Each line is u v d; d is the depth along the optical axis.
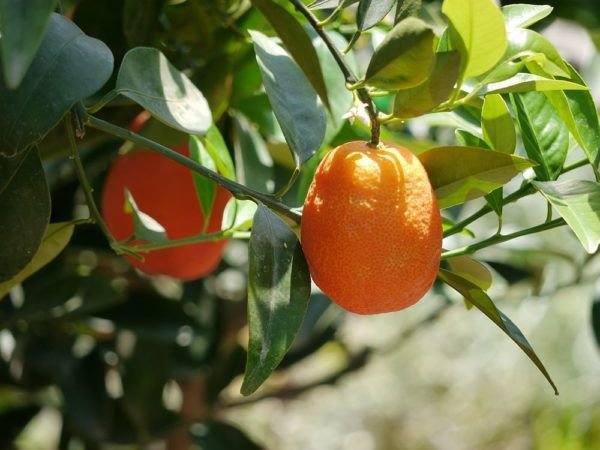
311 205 0.33
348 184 0.32
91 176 0.56
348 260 0.32
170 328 0.62
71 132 0.36
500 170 0.35
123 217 0.46
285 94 0.37
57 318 0.59
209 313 0.68
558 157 0.39
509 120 0.37
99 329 0.63
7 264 0.36
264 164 0.47
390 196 0.32
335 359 1.09
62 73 0.32
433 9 0.53
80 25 0.45
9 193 0.35
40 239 0.35
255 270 0.32
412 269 0.32
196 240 0.41
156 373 0.66
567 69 0.37
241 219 0.41
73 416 0.64
